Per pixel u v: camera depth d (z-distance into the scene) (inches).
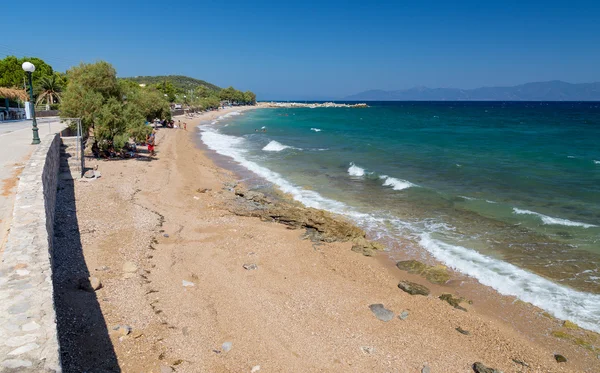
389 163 1149.7
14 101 1652.3
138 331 296.5
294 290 406.6
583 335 345.1
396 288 424.2
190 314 337.4
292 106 7780.5
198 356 282.7
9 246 256.4
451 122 3181.6
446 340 335.3
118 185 734.5
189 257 458.3
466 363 306.0
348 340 325.7
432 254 509.7
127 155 1056.2
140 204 634.2
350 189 828.6
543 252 507.2
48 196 453.7
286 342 315.6
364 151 1398.9
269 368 281.3
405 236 569.6
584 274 447.8
